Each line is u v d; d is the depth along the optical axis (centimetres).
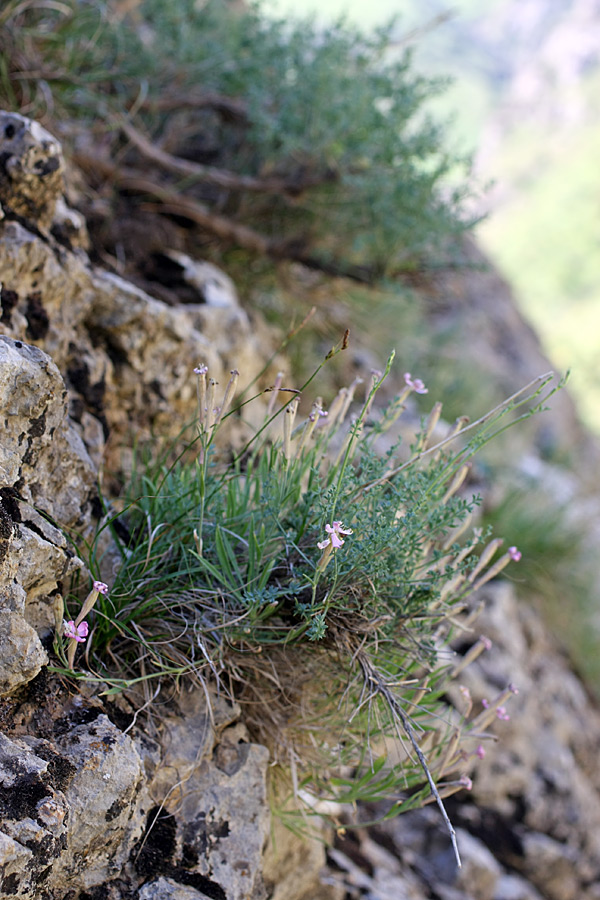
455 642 397
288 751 191
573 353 3191
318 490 177
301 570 174
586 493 816
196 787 173
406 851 319
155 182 362
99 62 356
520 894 346
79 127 322
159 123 398
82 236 240
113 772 149
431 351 595
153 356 245
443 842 327
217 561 184
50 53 333
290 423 176
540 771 389
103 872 153
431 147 367
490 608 419
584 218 5294
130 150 371
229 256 398
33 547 153
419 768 192
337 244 391
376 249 388
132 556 181
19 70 309
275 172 388
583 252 5072
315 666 185
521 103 8925
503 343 977
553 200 5766
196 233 384
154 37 386
